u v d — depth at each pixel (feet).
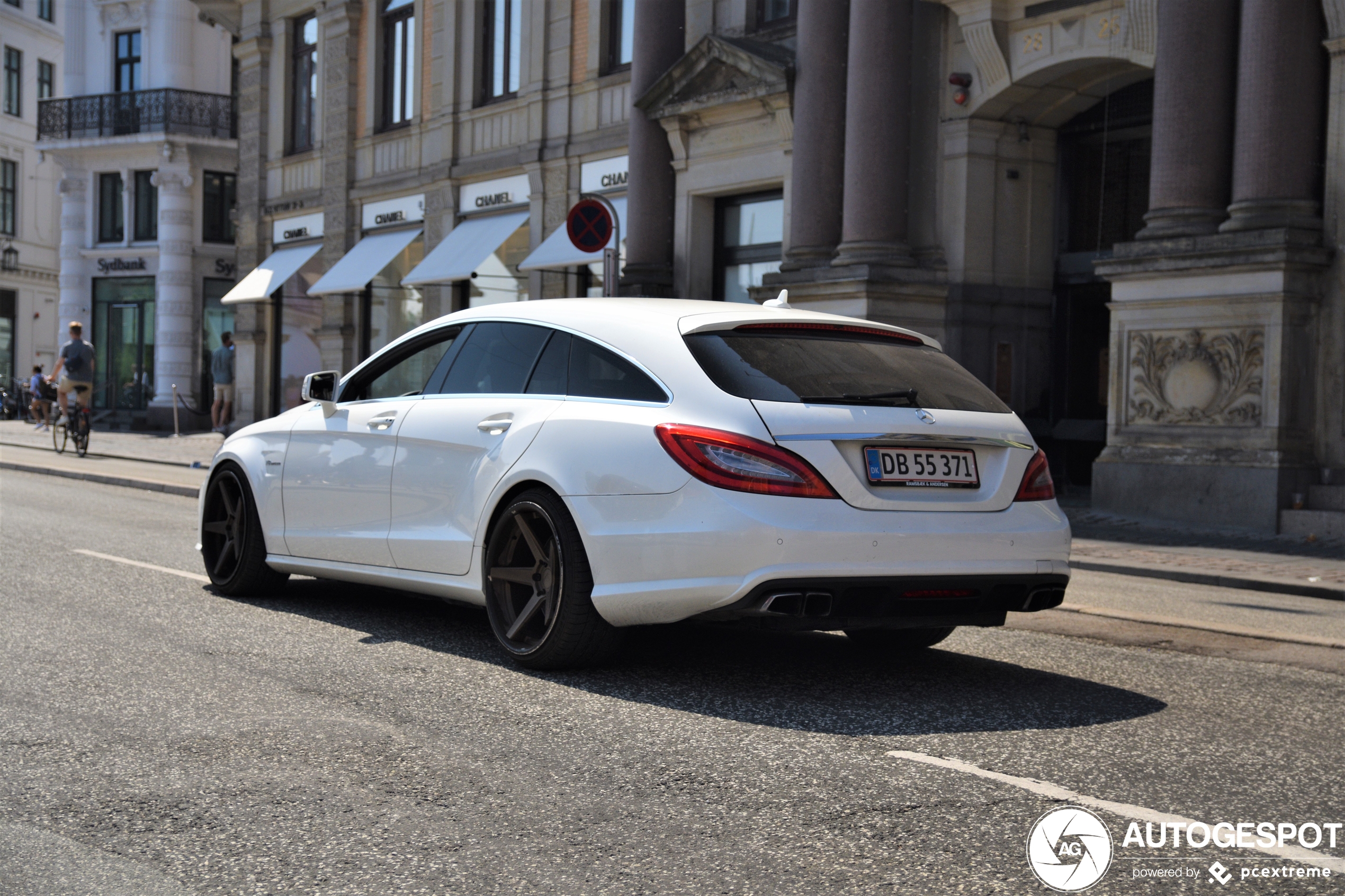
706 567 16.42
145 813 11.93
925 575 16.75
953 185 55.01
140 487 54.19
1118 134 54.90
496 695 16.71
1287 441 44.14
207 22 104.47
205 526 25.05
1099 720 16.28
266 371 98.73
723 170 62.80
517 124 76.13
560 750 14.17
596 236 44.98
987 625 17.89
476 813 12.01
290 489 23.11
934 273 54.29
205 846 11.10
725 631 21.98
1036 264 56.39
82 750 13.89
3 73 155.22
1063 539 18.08
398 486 20.81
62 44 164.76
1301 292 43.98
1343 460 44.14
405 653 19.30
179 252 123.44
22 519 37.68
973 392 18.54
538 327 19.83
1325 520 42.16
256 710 15.69
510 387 19.66
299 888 10.19
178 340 123.54
